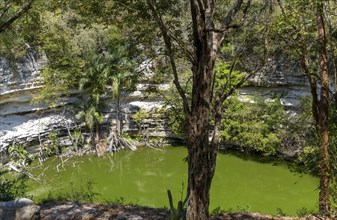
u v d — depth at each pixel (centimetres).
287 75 2467
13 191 1148
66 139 2819
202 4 728
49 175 2370
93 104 2761
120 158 2694
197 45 717
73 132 2828
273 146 2388
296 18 899
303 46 1003
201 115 720
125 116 2977
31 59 2592
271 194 1975
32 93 2658
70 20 2342
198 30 705
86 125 2866
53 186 2173
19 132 2628
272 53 1060
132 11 858
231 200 1905
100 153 2723
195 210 716
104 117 2947
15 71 2550
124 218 846
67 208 911
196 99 723
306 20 1001
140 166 2562
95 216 857
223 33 773
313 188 1984
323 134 1054
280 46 1048
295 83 2466
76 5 898
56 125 2783
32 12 1065
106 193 2108
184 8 1020
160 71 1095
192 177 720
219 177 2270
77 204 952
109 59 2431
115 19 898
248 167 2394
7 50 2330
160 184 2252
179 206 733
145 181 2312
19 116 2688
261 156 2548
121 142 2852
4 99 2580
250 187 2098
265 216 985
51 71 2227
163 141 2955
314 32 1082
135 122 2972
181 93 760
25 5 1040
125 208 939
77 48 2362
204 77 717
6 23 961
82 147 2805
